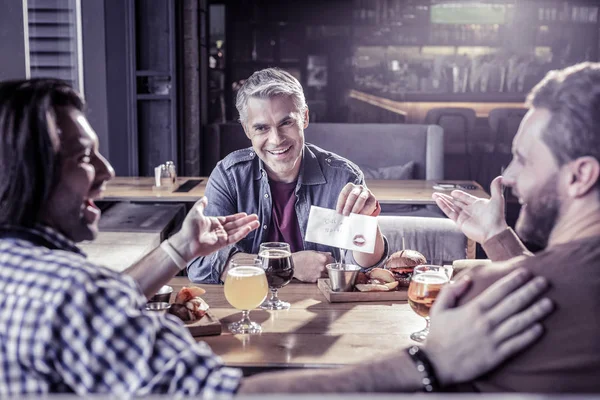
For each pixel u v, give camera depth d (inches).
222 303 64.4
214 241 52.2
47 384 31.8
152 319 33.9
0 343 31.9
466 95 261.1
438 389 35.0
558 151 35.5
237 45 272.5
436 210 160.4
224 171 82.2
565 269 34.3
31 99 36.8
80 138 38.7
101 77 172.1
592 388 32.4
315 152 84.0
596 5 280.8
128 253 95.9
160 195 128.3
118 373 32.1
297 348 52.2
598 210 35.5
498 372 34.9
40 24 159.3
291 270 62.8
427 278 53.2
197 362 33.7
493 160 253.9
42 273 32.9
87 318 32.0
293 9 276.1
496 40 288.7
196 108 189.6
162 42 176.7
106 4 169.0
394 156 186.4
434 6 286.4
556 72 37.3
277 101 74.9
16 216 37.1
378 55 289.0
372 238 63.6
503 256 55.6
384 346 52.8
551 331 33.6
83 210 40.7
